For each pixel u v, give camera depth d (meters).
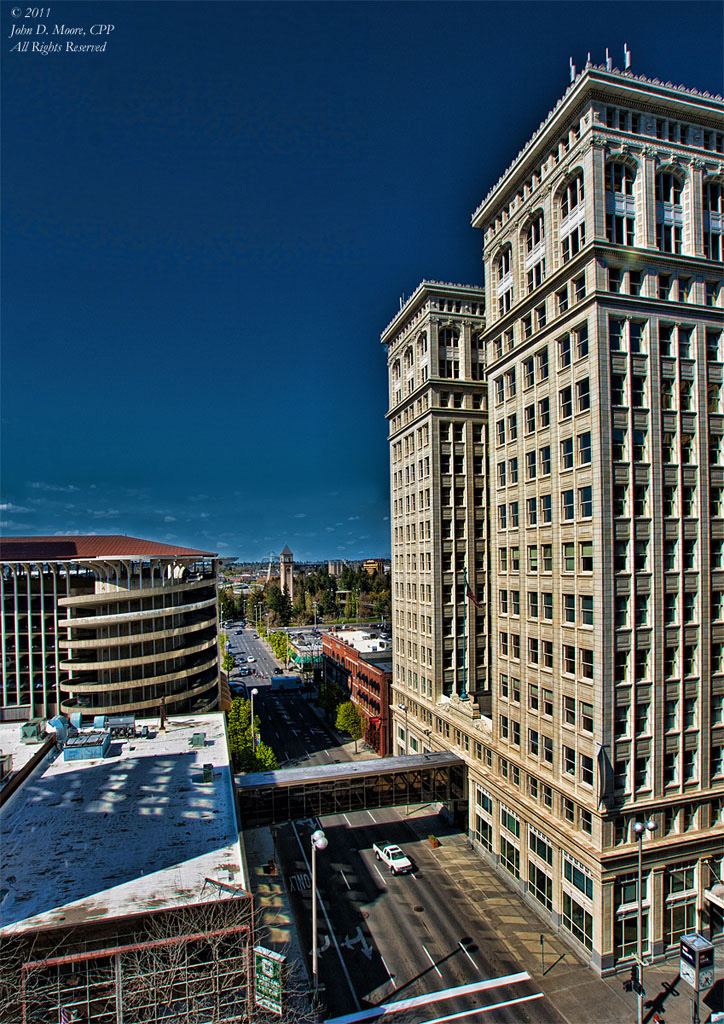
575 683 35.47
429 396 61.69
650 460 34.66
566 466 37.22
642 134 35.84
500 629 45.69
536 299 40.53
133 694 66.31
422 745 62.94
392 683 73.62
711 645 35.81
